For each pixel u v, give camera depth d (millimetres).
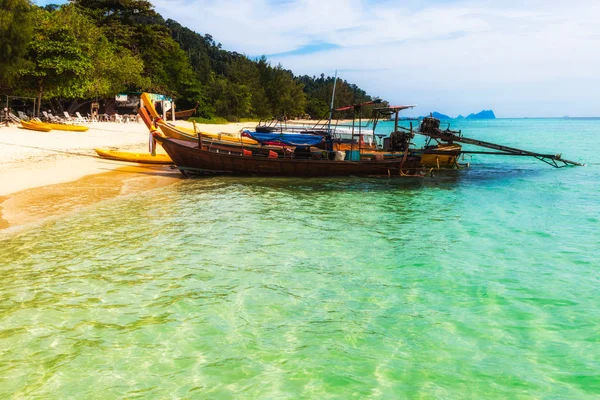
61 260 9867
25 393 5367
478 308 7945
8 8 35969
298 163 21875
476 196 18703
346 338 6828
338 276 9352
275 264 9984
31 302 7781
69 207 14734
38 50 39438
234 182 20750
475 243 11883
